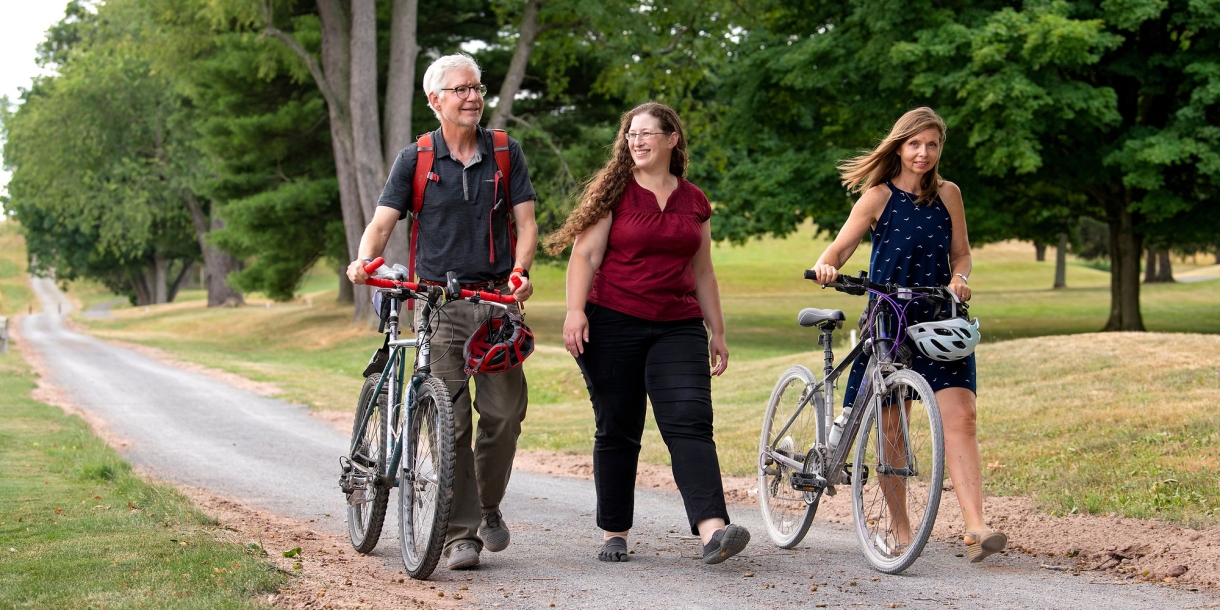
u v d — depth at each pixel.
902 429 11.16
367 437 12.35
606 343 11.44
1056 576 10.82
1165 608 9.30
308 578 9.87
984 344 32.84
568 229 11.51
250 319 106.25
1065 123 52.69
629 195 11.34
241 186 80.62
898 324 11.50
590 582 10.51
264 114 78.62
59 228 160.12
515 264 11.23
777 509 13.27
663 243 11.23
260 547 11.10
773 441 13.48
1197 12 50.25
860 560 11.83
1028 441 19.20
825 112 64.69
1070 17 51.75
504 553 12.36
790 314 96.44
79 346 78.75
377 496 11.70
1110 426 19.02
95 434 27.53
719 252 192.25
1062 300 103.62
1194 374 23.80
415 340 11.39
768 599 9.74
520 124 74.44
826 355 12.35
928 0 52.94
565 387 42.81
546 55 74.50
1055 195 64.62
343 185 69.31
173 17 67.56
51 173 116.94
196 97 82.12
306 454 24.97
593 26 66.56
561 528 14.62
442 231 11.37
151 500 14.78
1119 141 53.62
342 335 76.94
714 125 68.31
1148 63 53.19
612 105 78.88
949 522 14.12
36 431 27.11
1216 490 13.70
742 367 40.91
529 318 90.88
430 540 10.27
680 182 11.53
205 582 9.24
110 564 9.95
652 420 29.44
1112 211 62.12
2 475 17.75
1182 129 51.84
